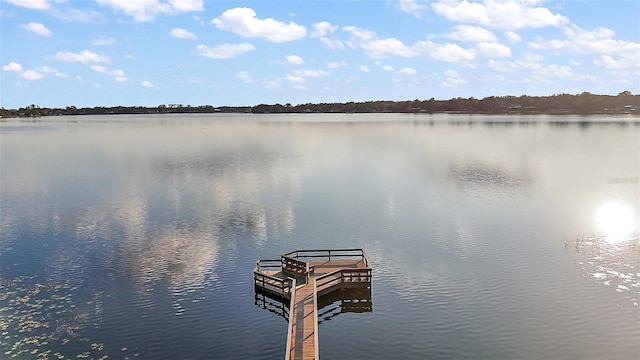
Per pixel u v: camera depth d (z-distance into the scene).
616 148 94.88
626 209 42.81
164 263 30.69
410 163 75.81
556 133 138.75
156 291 26.55
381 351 20.83
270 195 50.94
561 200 46.75
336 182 58.81
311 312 23.03
